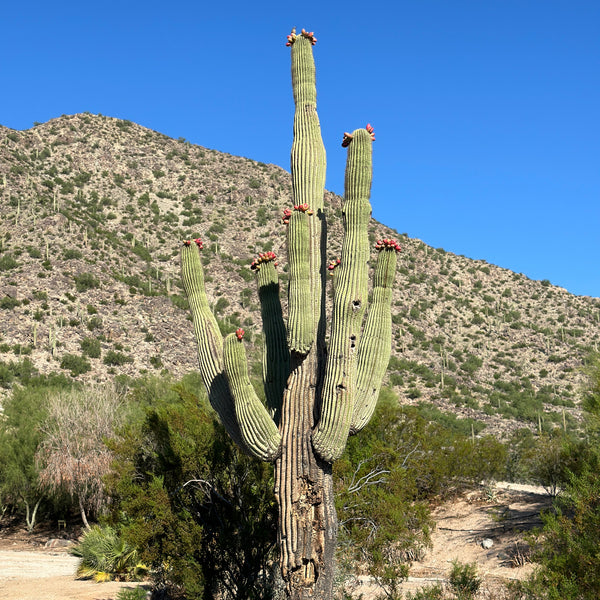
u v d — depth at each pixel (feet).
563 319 243.40
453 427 137.18
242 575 34.40
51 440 76.38
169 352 165.89
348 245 24.03
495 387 189.67
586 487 26.78
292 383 24.38
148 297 186.91
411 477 44.47
